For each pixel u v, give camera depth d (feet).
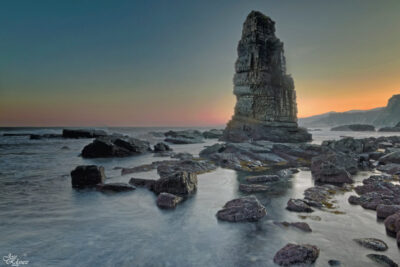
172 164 67.97
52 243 22.91
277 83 182.70
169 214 31.04
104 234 24.95
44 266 19.04
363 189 40.50
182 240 23.62
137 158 93.61
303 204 32.42
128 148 104.94
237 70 186.50
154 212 31.81
